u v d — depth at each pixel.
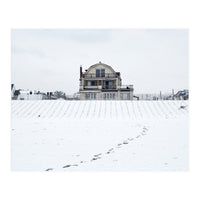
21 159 10.72
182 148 11.75
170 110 22.67
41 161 10.49
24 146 12.45
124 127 16.62
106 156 10.95
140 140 13.29
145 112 22.48
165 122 18.17
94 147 12.17
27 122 18.56
